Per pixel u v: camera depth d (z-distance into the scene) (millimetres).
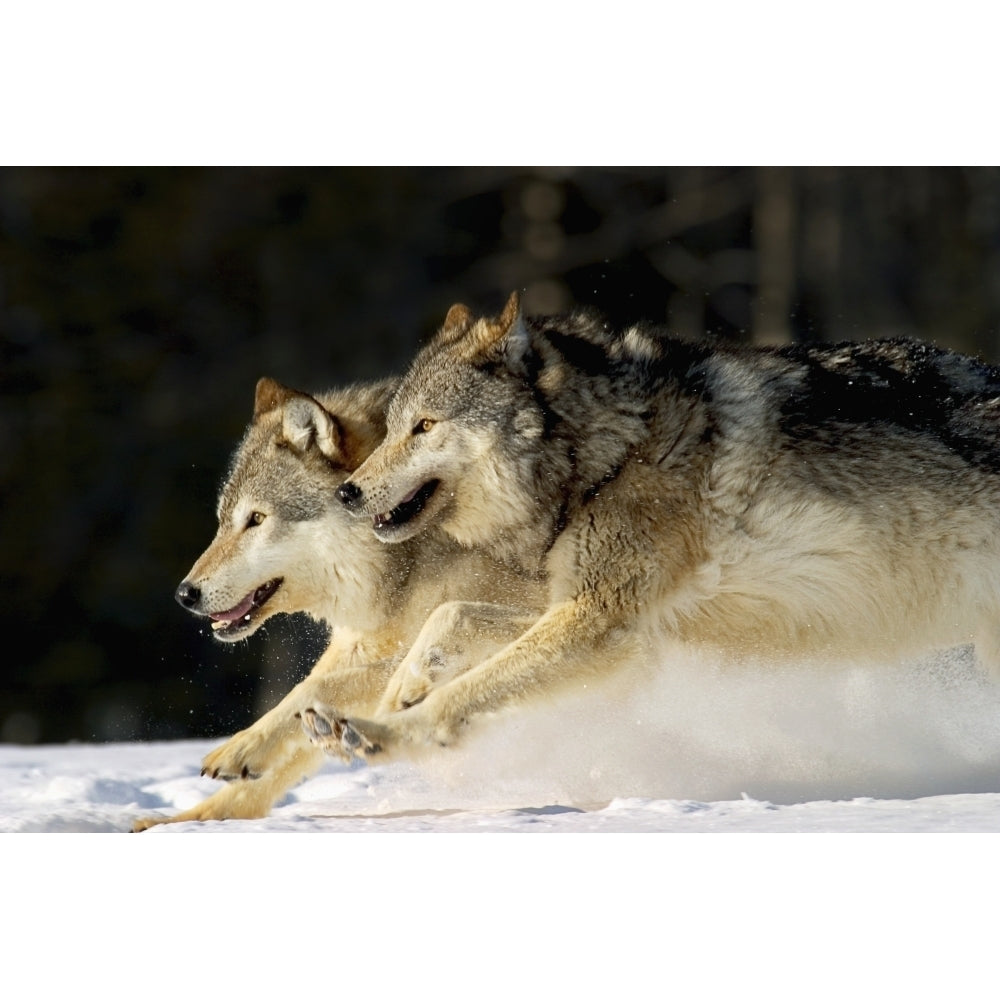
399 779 27516
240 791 23656
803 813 20797
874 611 23922
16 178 75188
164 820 23359
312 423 25766
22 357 73250
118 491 71438
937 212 76500
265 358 75438
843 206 75562
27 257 74812
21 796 26984
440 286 77875
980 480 23844
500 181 78438
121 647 68312
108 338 74312
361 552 25516
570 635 23078
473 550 25109
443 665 23359
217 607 25516
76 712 67375
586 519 23562
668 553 23516
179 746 35969
